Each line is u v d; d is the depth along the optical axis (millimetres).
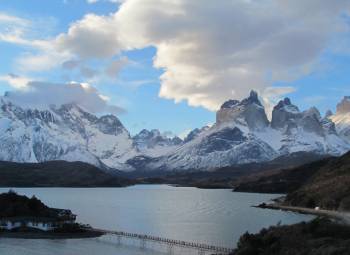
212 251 153750
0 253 151750
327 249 100500
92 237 184250
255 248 114812
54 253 153250
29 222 193875
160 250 161125
